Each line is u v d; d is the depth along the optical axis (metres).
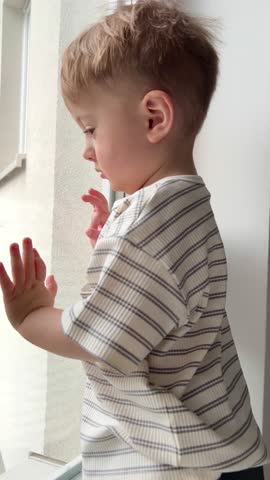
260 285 1.03
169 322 0.67
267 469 1.05
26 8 1.19
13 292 0.73
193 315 0.71
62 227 1.21
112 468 0.75
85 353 0.69
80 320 0.66
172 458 0.68
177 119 0.77
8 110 1.17
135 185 0.79
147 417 0.70
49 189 1.21
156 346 0.70
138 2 0.84
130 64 0.75
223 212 1.06
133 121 0.75
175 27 0.79
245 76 1.03
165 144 0.77
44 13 1.19
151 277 0.67
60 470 1.08
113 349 0.64
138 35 0.76
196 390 0.73
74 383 1.17
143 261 0.67
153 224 0.69
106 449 0.76
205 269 0.72
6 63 1.16
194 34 0.81
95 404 0.80
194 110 0.80
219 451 0.69
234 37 1.04
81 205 1.19
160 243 0.68
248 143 1.03
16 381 1.18
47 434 1.18
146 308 0.66
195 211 0.74
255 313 1.04
